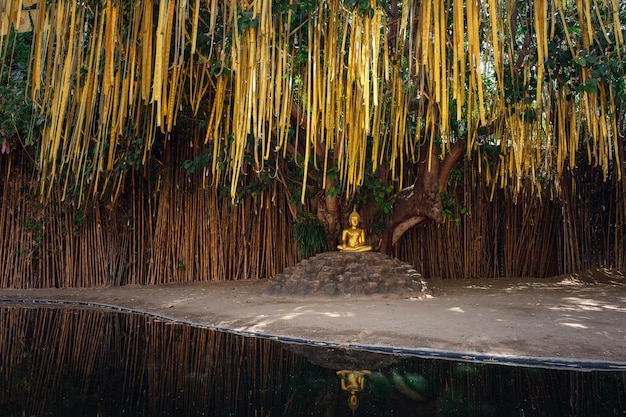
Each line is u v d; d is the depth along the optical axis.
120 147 6.46
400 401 2.23
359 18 2.88
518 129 4.82
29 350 3.29
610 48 4.44
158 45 2.43
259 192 7.11
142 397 2.29
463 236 8.13
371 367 2.83
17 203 7.23
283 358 3.06
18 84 6.04
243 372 2.72
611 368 2.77
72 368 2.82
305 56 4.20
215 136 3.43
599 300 5.16
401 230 7.05
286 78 3.37
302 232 7.34
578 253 7.63
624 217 7.39
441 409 2.12
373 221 7.01
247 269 7.84
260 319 4.29
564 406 2.16
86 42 3.86
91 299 6.00
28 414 2.05
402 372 2.71
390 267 5.86
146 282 7.58
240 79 2.96
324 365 2.89
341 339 3.50
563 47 4.91
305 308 4.82
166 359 3.05
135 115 5.91
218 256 7.76
